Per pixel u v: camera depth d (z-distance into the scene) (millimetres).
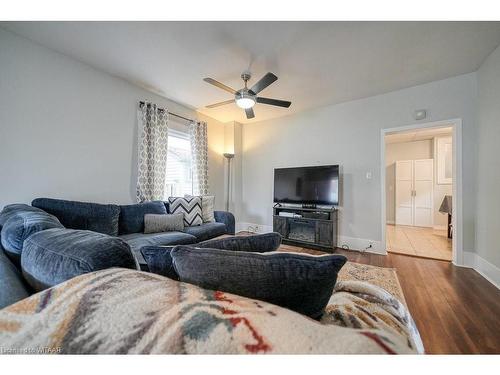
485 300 1833
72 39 2000
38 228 913
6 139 1893
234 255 586
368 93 3156
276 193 4012
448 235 4141
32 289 699
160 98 3271
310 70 2518
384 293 849
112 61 2355
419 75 2643
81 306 416
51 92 2152
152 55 2240
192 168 3719
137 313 400
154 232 2527
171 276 715
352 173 3439
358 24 1789
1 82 1865
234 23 1784
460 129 2639
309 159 3863
